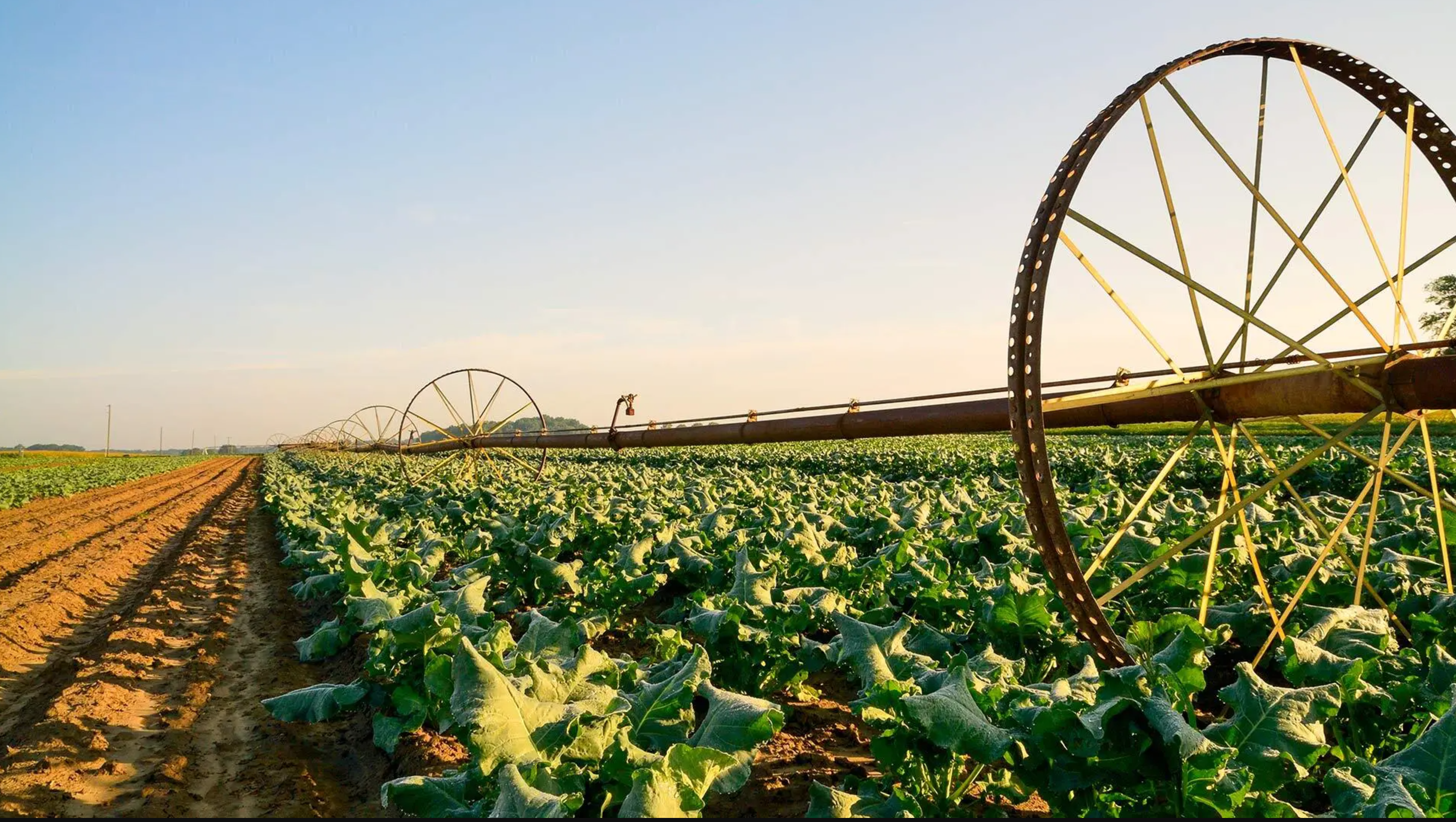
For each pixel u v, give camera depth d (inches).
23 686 295.1
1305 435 1235.2
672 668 187.0
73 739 225.3
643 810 114.8
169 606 410.0
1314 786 155.9
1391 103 211.2
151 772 206.2
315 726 244.8
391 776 203.6
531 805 110.7
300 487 986.1
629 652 295.1
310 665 313.6
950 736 128.0
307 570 421.7
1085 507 435.5
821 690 248.8
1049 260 165.3
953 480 653.3
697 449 1780.3
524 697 135.9
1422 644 209.3
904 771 145.3
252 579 504.7
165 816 183.6
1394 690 157.9
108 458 4402.1
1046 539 174.9
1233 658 253.9
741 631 221.0
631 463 1382.9
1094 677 158.9
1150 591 272.4
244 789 198.4
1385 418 189.5
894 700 140.8
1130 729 126.8
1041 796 135.5
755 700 149.3
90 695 261.0
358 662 292.4
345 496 751.1
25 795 191.0
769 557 316.5
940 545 338.3
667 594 366.3
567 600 329.4
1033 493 171.8
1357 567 245.0
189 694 267.3
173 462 3715.6
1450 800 113.0
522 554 378.6
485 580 250.1
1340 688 142.9
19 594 438.0
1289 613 207.9
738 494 627.8
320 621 380.8
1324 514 402.6
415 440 1401.3
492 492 650.8
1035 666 216.5
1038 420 166.1
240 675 297.6
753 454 1456.7
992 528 329.7
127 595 478.6
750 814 172.1
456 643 207.9
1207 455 792.3
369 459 1983.3
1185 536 325.1
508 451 1886.1
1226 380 200.5
